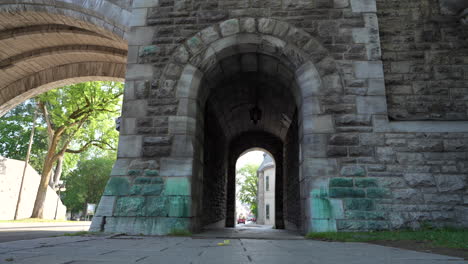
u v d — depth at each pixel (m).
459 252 3.41
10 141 35.84
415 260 2.68
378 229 6.11
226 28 7.61
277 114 13.51
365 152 6.72
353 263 2.47
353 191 6.45
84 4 8.47
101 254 2.95
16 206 27.30
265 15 7.65
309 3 7.66
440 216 6.21
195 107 7.31
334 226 6.19
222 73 8.70
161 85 7.39
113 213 6.45
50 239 4.88
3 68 13.40
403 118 7.16
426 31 7.71
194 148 7.09
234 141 17.95
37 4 8.91
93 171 49.41
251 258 2.79
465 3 7.51
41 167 40.03
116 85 21.31
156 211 6.45
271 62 8.19
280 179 17.17
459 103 7.22
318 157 6.75
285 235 7.00
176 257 2.80
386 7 7.92
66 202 49.53
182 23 7.76
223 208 15.96
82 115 22.72
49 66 14.60
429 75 7.43
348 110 6.99
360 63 7.25
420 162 6.62
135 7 7.95
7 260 2.45
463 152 6.67
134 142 7.06
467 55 7.52
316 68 7.25
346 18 7.54
